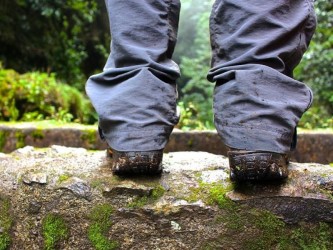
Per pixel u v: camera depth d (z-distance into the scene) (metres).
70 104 3.99
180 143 1.75
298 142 1.66
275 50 0.83
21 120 3.35
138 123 0.84
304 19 0.86
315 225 0.82
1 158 1.06
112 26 0.91
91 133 1.78
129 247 0.84
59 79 5.70
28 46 5.46
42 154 1.11
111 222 0.85
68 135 1.79
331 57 3.91
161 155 0.87
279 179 0.83
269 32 0.83
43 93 3.63
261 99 0.80
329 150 1.65
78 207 0.87
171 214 0.84
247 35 0.84
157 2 0.90
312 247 0.81
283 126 0.80
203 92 5.90
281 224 0.82
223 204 0.83
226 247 0.82
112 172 0.91
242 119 0.80
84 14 6.12
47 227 0.87
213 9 0.90
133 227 0.84
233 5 0.85
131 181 0.88
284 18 0.84
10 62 5.27
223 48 0.86
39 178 0.90
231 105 0.81
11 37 5.25
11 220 0.90
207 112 5.07
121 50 0.89
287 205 0.82
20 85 3.53
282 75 0.82
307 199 0.82
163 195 0.86
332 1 3.96
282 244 0.82
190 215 0.83
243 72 0.81
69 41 6.05
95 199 0.86
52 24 5.87
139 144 0.84
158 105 0.86
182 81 6.15
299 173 0.87
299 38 0.86
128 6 0.90
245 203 0.82
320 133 1.66
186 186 0.88
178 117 0.91
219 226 0.83
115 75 0.90
